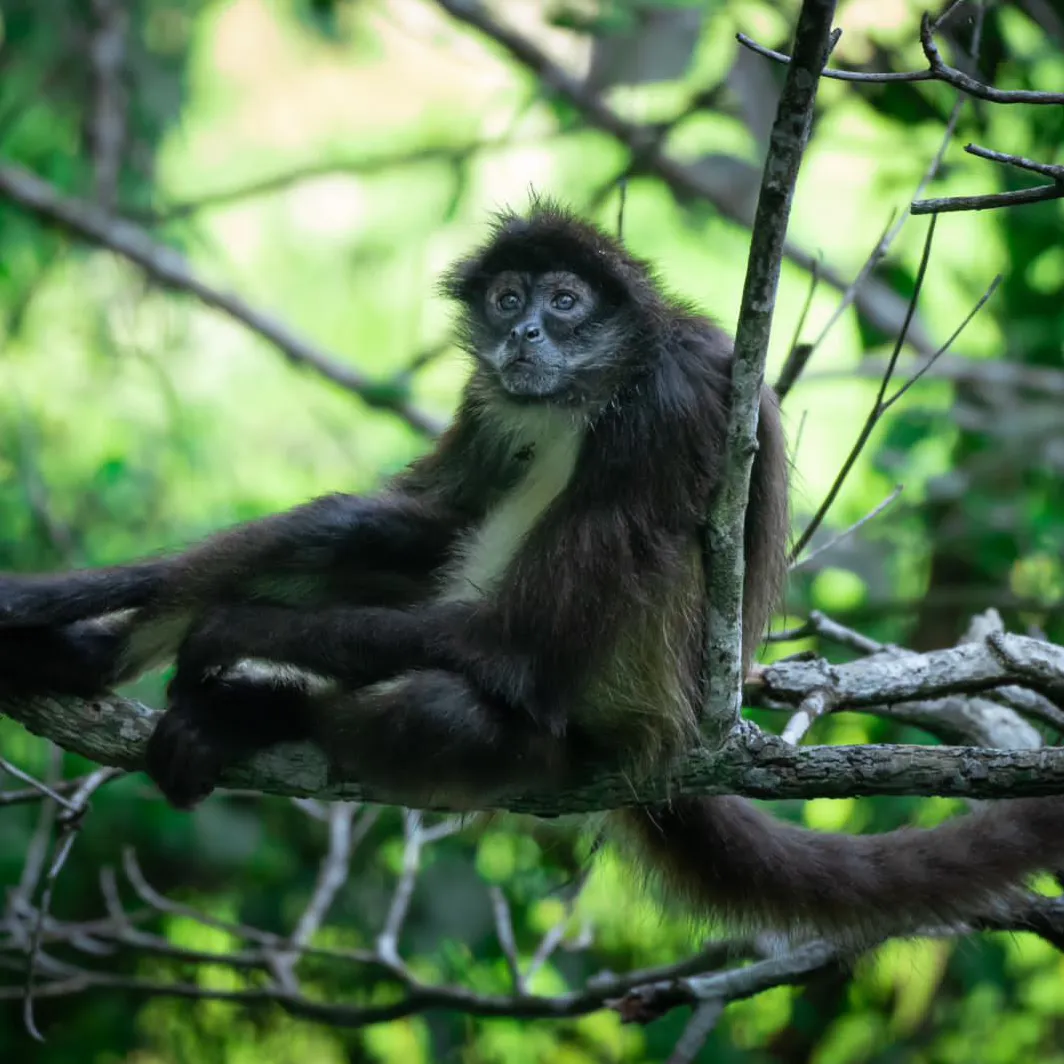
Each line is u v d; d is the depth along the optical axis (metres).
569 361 9.20
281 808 15.32
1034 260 15.04
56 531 14.17
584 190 19.73
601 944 14.02
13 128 19.05
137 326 18.83
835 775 7.53
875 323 16.23
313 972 15.12
